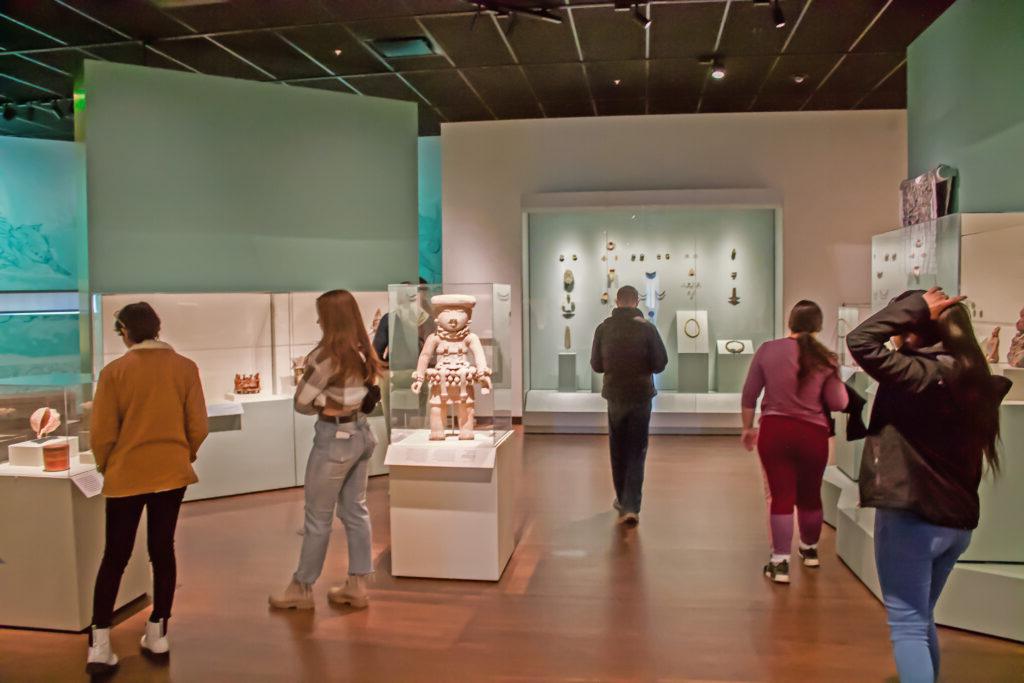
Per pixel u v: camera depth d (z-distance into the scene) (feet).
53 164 36.04
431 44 25.71
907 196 20.44
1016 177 15.53
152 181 21.30
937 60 19.34
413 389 14.79
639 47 26.12
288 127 23.58
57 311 36.14
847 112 30.42
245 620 13.01
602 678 10.87
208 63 27.63
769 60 27.61
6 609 12.73
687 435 29.43
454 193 32.40
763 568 15.25
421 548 14.87
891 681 10.69
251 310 22.58
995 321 12.48
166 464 11.35
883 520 9.11
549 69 28.53
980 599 12.11
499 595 13.98
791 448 14.25
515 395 31.73
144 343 11.56
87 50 26.05
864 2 22.15
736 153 31.12
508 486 15.74
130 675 11.12
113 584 11.26
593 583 14.53
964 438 8.73
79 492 12.57
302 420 22.21
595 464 24.53
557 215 31.09
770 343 14.42
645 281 30.58
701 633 12.31
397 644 12.03
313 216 24.17
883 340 9.00
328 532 13.23
